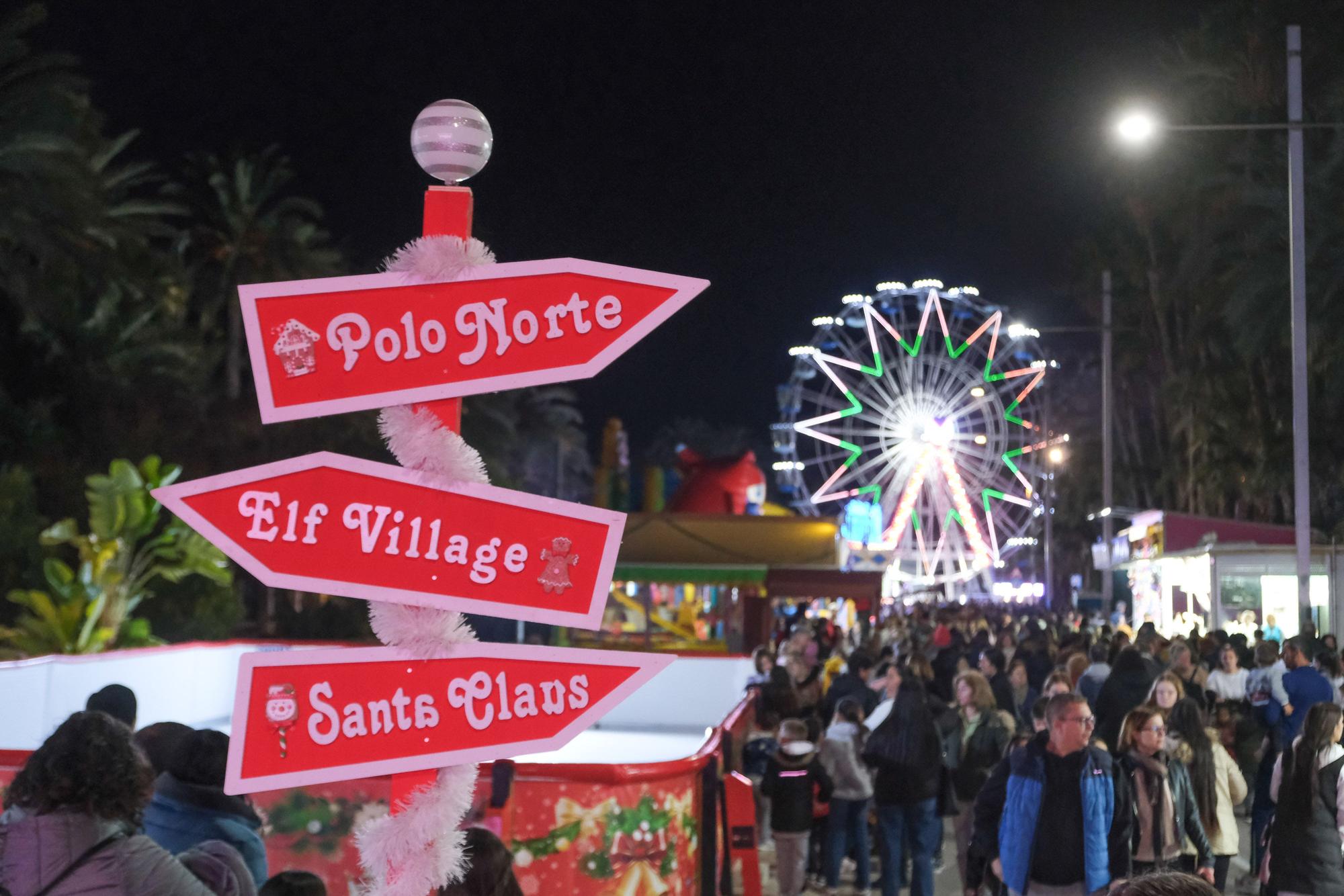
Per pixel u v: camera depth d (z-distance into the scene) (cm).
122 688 597
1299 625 2292
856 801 1130
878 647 1880
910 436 5609
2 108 2756
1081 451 6969
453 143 331
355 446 4047
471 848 387
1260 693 1394
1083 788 700
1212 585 3011
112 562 2223
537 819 729
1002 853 718
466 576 324
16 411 3030
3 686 1331
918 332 5700
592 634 2609
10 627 2352
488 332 326
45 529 2602
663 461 12325
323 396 321
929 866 1060
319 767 317
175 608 2725
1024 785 710
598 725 1652
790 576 2689
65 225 2897
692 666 1677
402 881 321
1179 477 5572
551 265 329
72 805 367
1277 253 3341
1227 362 4450
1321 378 3838
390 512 323
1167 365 5584
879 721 1127
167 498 314
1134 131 2259
